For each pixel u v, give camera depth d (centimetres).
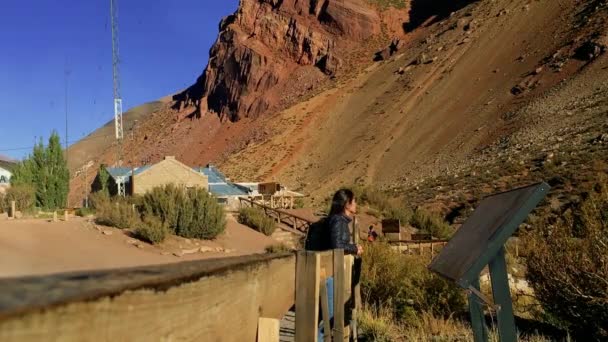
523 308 1000
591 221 784
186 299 129
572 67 8081
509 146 6506
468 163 6738
